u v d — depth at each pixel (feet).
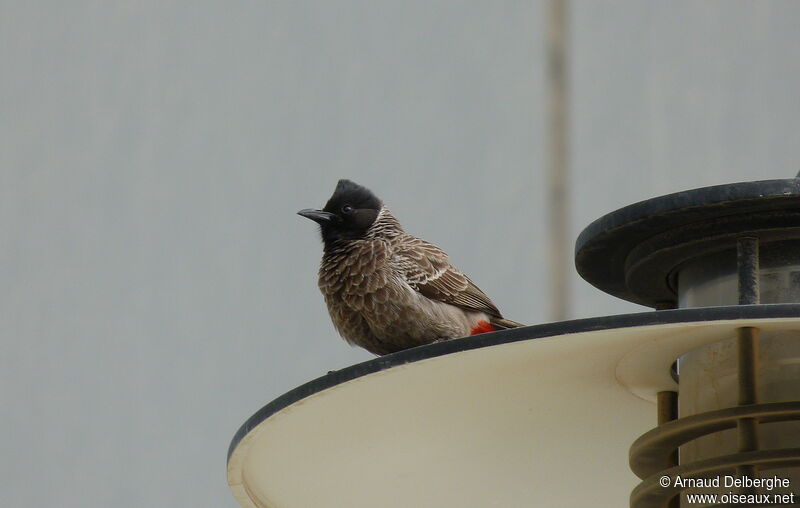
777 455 20.18
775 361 21.86
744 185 21.21
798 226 21.68
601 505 26.55
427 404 23.11
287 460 24.23
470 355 20.52
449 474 25.61
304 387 21.74
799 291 21.86
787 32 47.93
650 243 23.15
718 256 22.80
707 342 21.62
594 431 24.72
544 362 22.03
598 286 25.21
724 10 48.19
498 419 24.13
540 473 25.81
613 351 21.83
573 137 47.67
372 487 25.70
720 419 20.71
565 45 48.65
